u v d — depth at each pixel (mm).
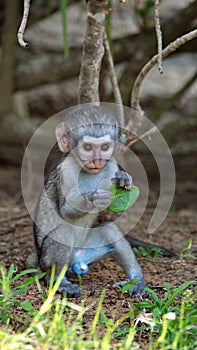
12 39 14273
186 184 14625
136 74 13555
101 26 8820
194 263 9125
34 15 14211
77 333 6332
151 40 13438
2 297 6863
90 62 9031
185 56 21266
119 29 18109
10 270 7426
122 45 14117
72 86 18453
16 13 14039
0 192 13312
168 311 6785
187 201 13672
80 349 5793
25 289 7051
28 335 6145
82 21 19547
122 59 14234
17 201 12516
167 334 6234
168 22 13086
